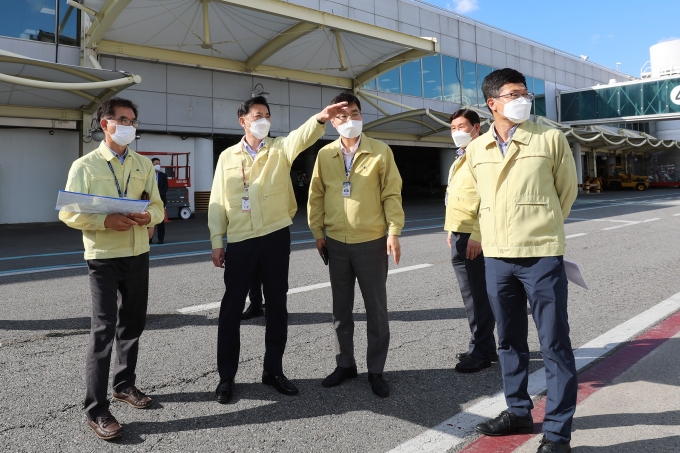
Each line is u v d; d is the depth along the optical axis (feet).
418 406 10.39
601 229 39.22
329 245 11.53
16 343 14.37
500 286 9.08
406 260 27.40
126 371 10.58
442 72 94.27
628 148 142.41
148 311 17.57
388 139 87.04
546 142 8.77
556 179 8.87
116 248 9.65
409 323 16.22
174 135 64.18
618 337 14.25
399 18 87.25
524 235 8.63
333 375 11.58
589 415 9.79
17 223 55.52
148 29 56.49
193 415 10.04
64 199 8.79
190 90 65.36
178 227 48.78
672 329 14.84
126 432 9.37
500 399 10.69
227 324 10.86
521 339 9.30
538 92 115.96
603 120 114.42
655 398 10.36
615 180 131.13
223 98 68.23
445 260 27.22
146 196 10.62
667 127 156.76
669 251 28.68
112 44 58.49
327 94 78.38
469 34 98.94
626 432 9.07
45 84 42.96
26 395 10.92
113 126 9.82
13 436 9.17
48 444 8.90
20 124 54.90
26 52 53.88
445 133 88.38
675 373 11.59
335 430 9.40
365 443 8.92
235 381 11.78
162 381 11.69
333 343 14.35
